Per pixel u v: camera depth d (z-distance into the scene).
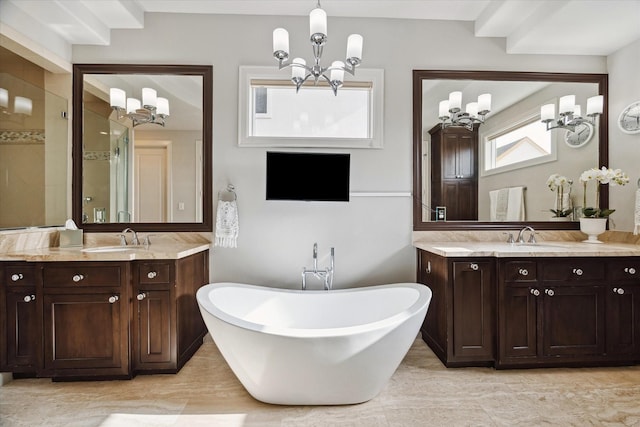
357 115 2.78
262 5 2.57
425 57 2.76
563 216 2.80
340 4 2.55
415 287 2.32
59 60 2.51
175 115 2.69
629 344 2.20
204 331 2.64
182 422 1.68
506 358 2.18
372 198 2.74
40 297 2.00
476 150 2.78
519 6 2.38
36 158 2.40
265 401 1.84
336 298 2.49
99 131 2.67
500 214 2.78
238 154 2.69
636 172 2.60
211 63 2.68
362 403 1.84
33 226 2.37
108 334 2.04
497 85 2.78
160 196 2.68
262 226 2.71
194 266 2.42
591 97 2.80
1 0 2.07
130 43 2.65
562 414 1.74
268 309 2.44
